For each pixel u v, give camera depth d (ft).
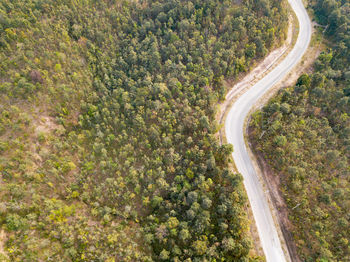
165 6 405.80
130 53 357.82
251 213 249.96
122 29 392.27
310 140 285.43
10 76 292.40
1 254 189.06
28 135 269.23
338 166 262.88
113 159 290.15
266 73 378.32
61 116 301.63
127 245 226.99
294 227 235.61
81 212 243.19
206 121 286.05
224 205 223.51
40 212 223.51
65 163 264.11
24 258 195.11
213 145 272.51
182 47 362.12
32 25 336.29
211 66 351.67
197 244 206.39
